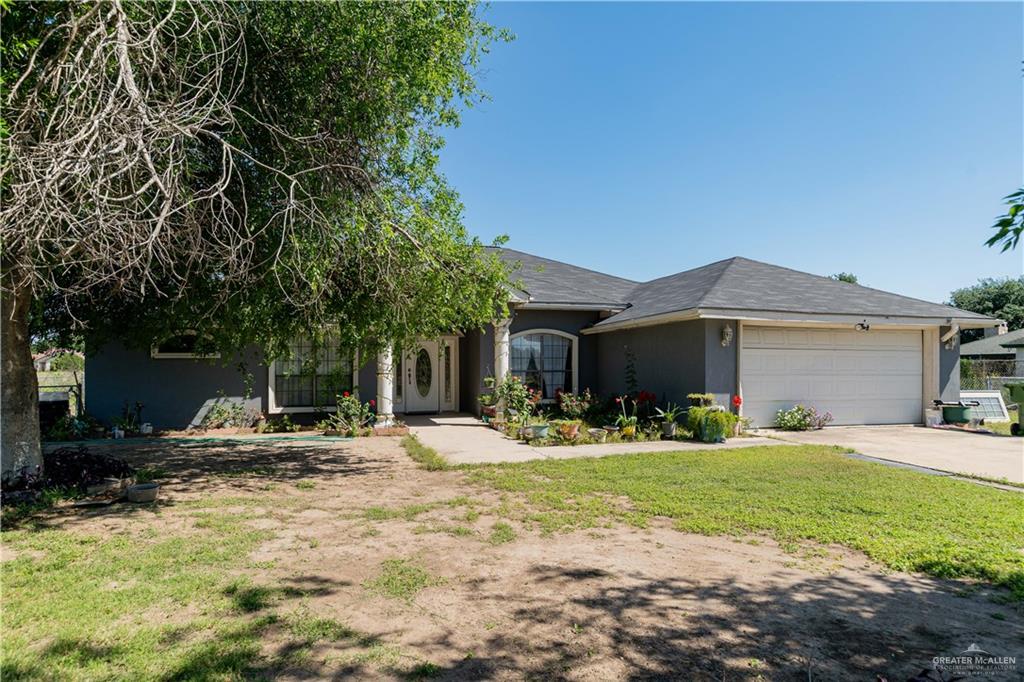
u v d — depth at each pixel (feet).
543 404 55.16
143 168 17.10
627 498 22.90
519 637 11.30
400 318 26.89
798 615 12.32
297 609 12.41
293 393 48.47
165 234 18.57
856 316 43.62
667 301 48.32
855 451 34.17
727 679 9.79
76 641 10.75
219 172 22.35
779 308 41.83
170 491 24.48
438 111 25.91
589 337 57.11
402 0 22.53
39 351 40.47
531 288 54.60
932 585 13.98
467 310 28.55
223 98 20.06
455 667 10.14
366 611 12.39
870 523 18.94
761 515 20.02
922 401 47.83
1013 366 84.99
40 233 14.62
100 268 16.53
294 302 23.20
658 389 46.80
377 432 43.57
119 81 15.35
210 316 25.17
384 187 24.68
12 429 22.98
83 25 17.19
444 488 25.04
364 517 20.15
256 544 16.94
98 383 44.04
